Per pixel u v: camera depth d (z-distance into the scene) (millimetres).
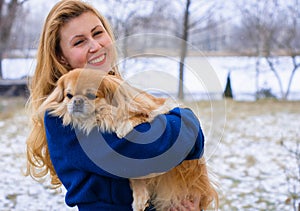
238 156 9109
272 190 6867
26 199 6535
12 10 18812
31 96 2533
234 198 6555
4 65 17562
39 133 2498
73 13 2428
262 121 13250
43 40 2477
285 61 20531
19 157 8922
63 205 6285
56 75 2461
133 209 2240
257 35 21500
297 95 18875
